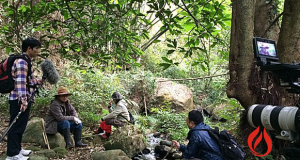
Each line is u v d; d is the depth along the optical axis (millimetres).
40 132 4000
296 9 3062
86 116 5438
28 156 3295
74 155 3822
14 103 2918
